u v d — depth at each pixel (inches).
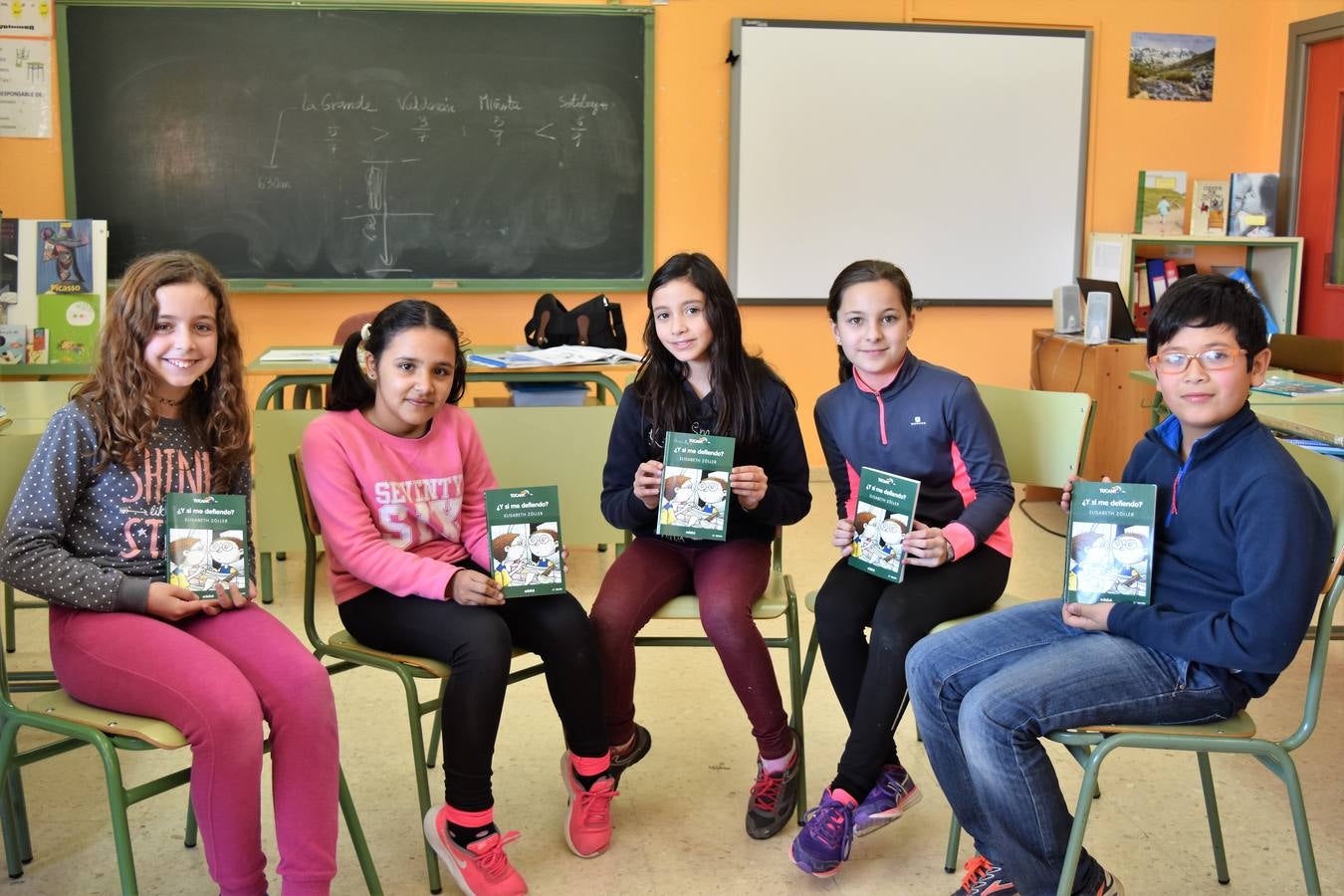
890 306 77.4
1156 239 179.3
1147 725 60.3
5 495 65.1
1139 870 73.0
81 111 168.9
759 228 185.0
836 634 74.6
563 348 143.0
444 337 73.5
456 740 68.1
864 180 185.6
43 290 153.8
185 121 170.7
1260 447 59.5
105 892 70.5
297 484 74.5
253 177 173.3
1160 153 193.3
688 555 80.7
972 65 184.9
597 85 178.4
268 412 123.9
